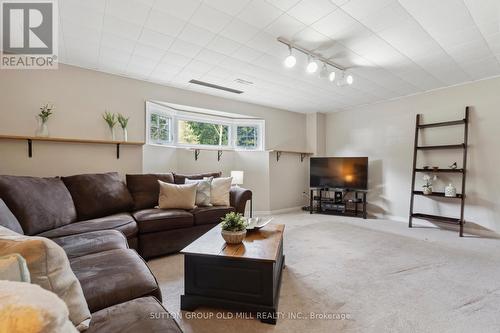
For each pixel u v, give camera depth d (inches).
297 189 216.2
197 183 126.2
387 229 147.2
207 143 183.0
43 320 16.8
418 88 154.6
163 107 155.7
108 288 42.4
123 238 72.9
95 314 35.3
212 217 115.3
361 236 132.0
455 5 74.7
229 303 62.7
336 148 214.4
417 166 164.2
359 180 183.5
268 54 108.6
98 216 100.3
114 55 109.7
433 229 147.6
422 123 161.9
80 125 121.0
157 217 100.7
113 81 131.0
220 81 142.7
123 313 35.7
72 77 119.0
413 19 82.2
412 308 65.0
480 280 80.5
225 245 68.9
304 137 223.0
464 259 98.9
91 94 124.3
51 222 80.9
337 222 165.6
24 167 106.9
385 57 110.8
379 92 162.2
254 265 61.9
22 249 26.2
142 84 140.8
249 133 198.8
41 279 26.2
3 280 20.5
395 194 175.3
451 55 109.2
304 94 167.0
